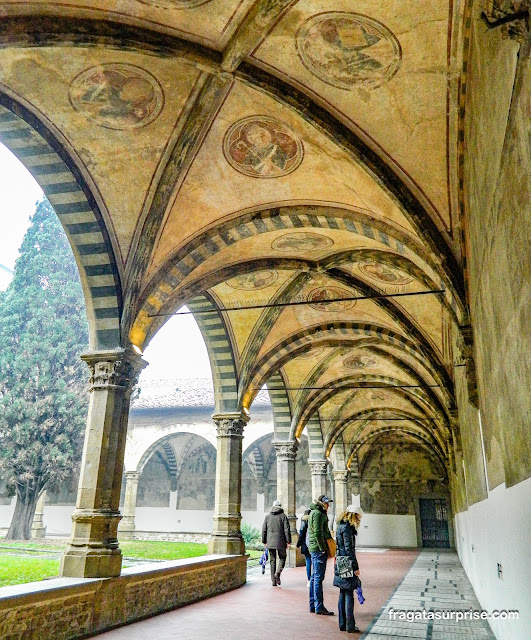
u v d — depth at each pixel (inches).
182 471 1455.5
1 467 1093.1
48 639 272.2
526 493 166.6
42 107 323.0
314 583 378.0
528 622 178.2
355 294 565.6
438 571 692.7
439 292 402.3
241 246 471.8
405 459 1339.8
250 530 1202.6
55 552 843.4
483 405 292.2
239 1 258.8
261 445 1384.1
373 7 252.8
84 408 1161.4
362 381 849.5
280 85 308.0
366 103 311.7
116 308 398.0
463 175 319.3
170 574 392.2
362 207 388.5
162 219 393.1
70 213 383.2
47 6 256.2
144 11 267.3
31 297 1195.9
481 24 197.6
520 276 150.9
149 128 342.0
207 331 600.7
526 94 127.0
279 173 381.4
